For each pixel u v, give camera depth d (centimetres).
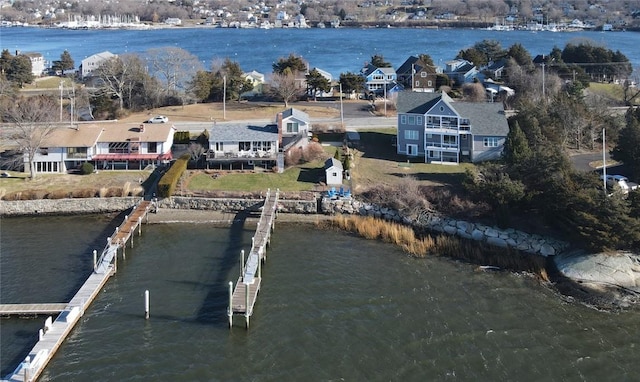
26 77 12975
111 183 6744
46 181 6762
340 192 6350
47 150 7031
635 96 10562
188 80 11619
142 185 6725
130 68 11019
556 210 5319
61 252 5238
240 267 4909
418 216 5897
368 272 4872
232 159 7050
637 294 4431
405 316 4144
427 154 7462
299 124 7706
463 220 5772
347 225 5881
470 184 5884
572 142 7956
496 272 4866
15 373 3341
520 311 4216
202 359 3603
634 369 3541
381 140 8381
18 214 6288
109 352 3659
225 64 12794
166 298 4359
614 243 4728
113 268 4766
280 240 5584
